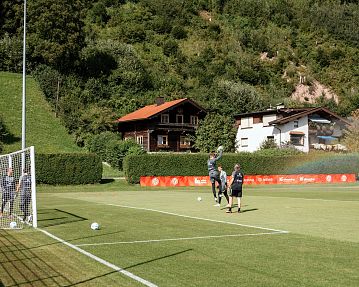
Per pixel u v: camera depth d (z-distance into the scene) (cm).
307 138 6500
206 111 6631
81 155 4222
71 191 3775
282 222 1599
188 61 9606
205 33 11081
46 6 7475
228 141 6094
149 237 1258
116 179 4584
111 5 11094
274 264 916
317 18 13362
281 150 5469
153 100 7538
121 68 7912
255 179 4825
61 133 5931
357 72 11088
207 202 2534
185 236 1276
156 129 6256
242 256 995
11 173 1766
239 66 10000
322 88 10512
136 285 761
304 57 11356
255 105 8225
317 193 3434
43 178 4081
